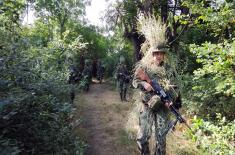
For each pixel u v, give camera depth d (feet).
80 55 66.90
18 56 17.90
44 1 124.26
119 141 25.95
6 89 15.83
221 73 22.33
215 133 17.70
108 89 73.46
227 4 22.99
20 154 16.22
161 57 17.47
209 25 28.71
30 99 16.63
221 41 28.99
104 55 163.43
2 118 14.60
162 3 61.41
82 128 30.63
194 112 33.71
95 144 25.89
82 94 60.44
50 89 19.75
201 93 31.73
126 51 108.37
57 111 18.75
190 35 59.93
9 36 19.61
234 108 30.27
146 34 17.67
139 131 17.33
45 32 83.61
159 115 17.10
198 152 22.70
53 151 17.99
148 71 17.38
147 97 17.16
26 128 16.58
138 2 68.18
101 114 38.04
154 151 17.08
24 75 17.58
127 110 40.42
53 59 36.45
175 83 17.56
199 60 22.41
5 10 22.50
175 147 23.80
